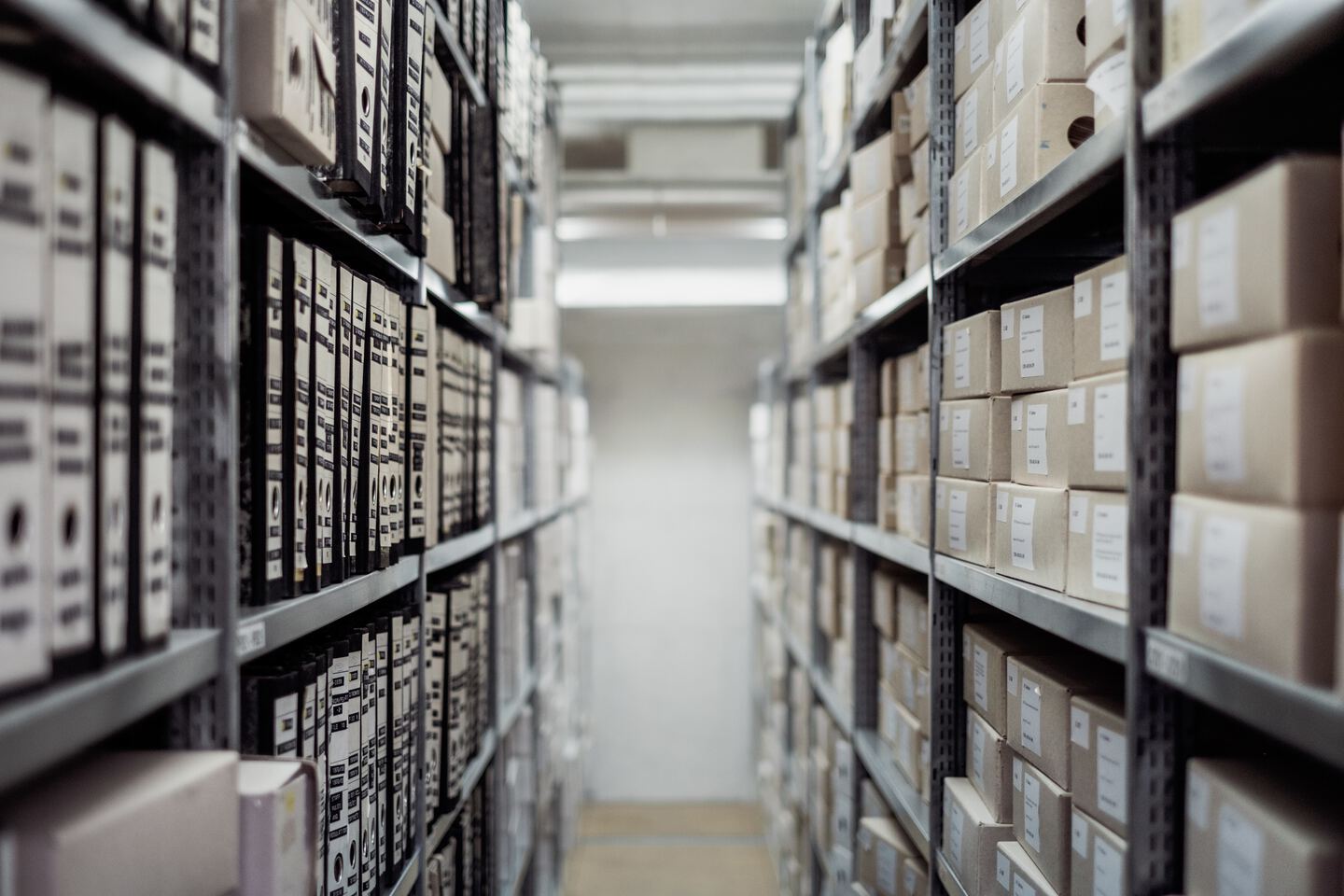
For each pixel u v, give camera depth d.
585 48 3.71
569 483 4.48
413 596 1.70
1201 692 0.89
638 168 4.54
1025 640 1.63
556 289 3.91
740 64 3.84
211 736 0.94
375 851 1.46
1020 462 1.46
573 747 4.60
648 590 5.56
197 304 0.95
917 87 2.02
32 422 0.66
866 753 2.37
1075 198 1.21
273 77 1.00
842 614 2.93
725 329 5.36
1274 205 0.82
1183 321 0.96
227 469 0.95
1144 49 1.00
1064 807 1.30
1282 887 0.82
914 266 2.06
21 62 0.78
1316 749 0.73
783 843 4.04
